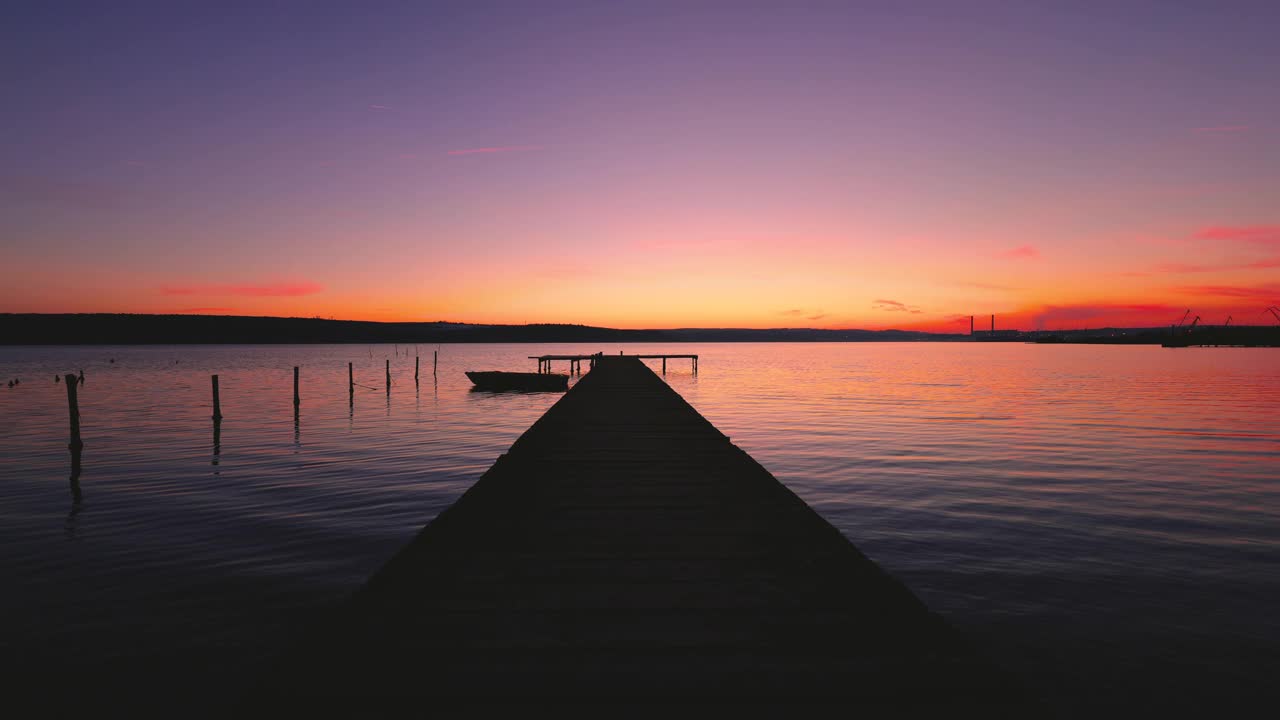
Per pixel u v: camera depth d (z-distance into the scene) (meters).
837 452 16.81
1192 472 13.99
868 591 3.84
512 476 7.09
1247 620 6.52
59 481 13.28
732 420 24.20
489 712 2.60
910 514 10.52
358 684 2.78
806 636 3.25
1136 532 9.48
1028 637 6.19
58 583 7.58
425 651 3.08
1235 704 5.14
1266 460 15.47
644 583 3.97
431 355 128.00
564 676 2.86
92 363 86.25
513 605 3.63
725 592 3.83
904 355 131.00
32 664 5.80
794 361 96.44
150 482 13.20
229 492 12.28
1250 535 9.30
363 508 11.09
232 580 7.72
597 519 5.41
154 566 8.16
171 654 5.98
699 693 2.73
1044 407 28.88
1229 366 72.94
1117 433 20.36
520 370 70.88
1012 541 9.06
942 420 24.08
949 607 6.85
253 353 140.88
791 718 2.56
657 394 17.42
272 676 2.84
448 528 5.12
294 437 20.11
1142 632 6.29
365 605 3.61
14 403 31.33
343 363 87.12
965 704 2.65
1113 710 5.07
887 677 2.85
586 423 11.48
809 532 5.03
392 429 22.25
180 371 64.81
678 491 6.40
